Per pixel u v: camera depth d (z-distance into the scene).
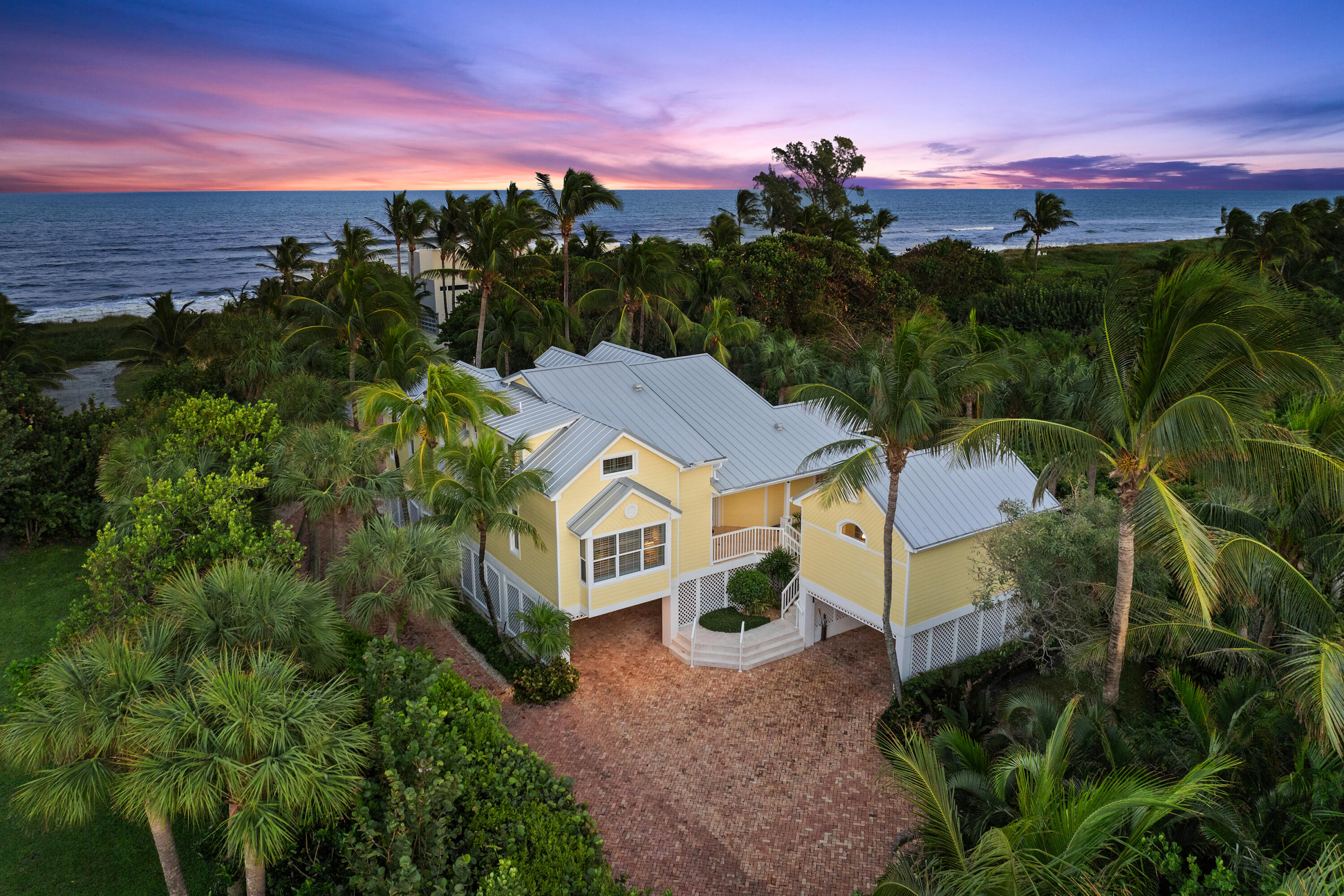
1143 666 24.17
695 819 19.02
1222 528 19.16
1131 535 16.53
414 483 25.84
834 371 50.16
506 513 23.52
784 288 61.56
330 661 15.09
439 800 13.02
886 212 97.69
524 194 52.75
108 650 12.23
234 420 28.27
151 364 54.19
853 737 22.08
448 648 26.23
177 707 11.24
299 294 60.91
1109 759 14.27
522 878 13.16
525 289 58.00
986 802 13.88
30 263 173.25
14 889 15.34
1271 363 14.07
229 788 11.02
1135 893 11.38
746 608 28.19
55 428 32.62
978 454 17.56
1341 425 17.75
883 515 23.20
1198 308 14.25
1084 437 16.19
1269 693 14.61
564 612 24.58
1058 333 65.62
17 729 11.67
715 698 23.95
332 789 11.45
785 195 91.31
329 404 37.44
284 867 13.90
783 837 18.50
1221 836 12.08
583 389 30.64
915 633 23.88
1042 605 20.11
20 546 30.27
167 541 19.59
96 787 11.81
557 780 16.12
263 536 21.75
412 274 76.62
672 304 53.78
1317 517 18.38
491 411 28.22
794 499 26.12
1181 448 14.48
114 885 15.54
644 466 25.27
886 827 18.80
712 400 32.47
